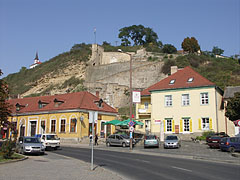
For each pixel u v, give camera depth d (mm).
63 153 24719
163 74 71062
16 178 11383
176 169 14547
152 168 15078
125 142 32375
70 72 93188
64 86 87375
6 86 22516
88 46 109375
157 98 40281
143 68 74125
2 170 13633
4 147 18359
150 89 41688
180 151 25922
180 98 38531
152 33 124312
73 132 39500
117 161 18609
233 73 65750
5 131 45594
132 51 102188
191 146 29766
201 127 36375
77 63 94688
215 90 36562
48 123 42781
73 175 12508
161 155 23250
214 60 76438
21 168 14492
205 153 23828
